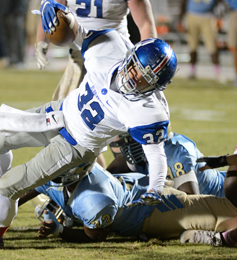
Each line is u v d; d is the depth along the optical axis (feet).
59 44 35.24
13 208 34.86
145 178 40.04
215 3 130.72
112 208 36.65
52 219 36.60
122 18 39.99
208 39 134.82
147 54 30.60
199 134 78.84
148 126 31.48
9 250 34.83
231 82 139.23
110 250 35.42
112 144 43.50
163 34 181.68
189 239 38.04
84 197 36.70
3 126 35.12
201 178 42.96
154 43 31.04
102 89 32.58
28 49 181.78
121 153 44.55
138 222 38.24
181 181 41.32
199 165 42.98
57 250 35.14
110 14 39.22
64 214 41.04
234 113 99.35
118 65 32.81
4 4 150.41
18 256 33.32
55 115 34.63
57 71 155.43
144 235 38.93
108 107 32.42
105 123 32.94
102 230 37.52
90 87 33.27
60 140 34.45
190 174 41.50
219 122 89.86
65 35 34.53
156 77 30.81
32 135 35.65
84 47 35.12
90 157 34.76
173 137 42.93
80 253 34.50
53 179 37.06
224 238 36.83
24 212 45.65
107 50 34.09
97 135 33.58
